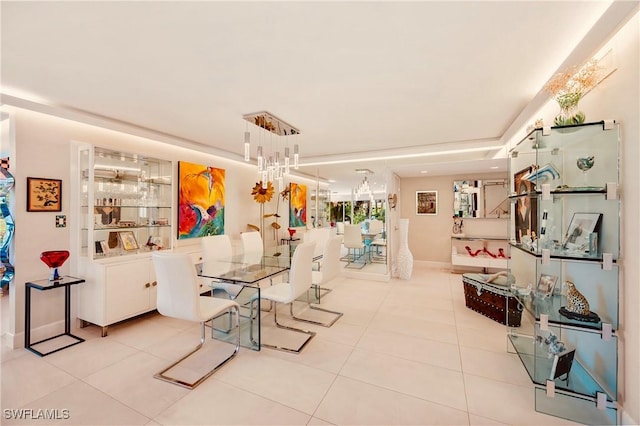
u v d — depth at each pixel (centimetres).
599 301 192
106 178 329
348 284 495
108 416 178
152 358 247
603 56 184
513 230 276
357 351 260
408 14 158
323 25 167
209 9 152
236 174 552
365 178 587
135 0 144
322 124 354
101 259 307
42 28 166
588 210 197
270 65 212
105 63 208
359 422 174
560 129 183
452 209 609
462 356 251
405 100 281
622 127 168
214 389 205
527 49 194
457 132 393
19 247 269
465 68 219
